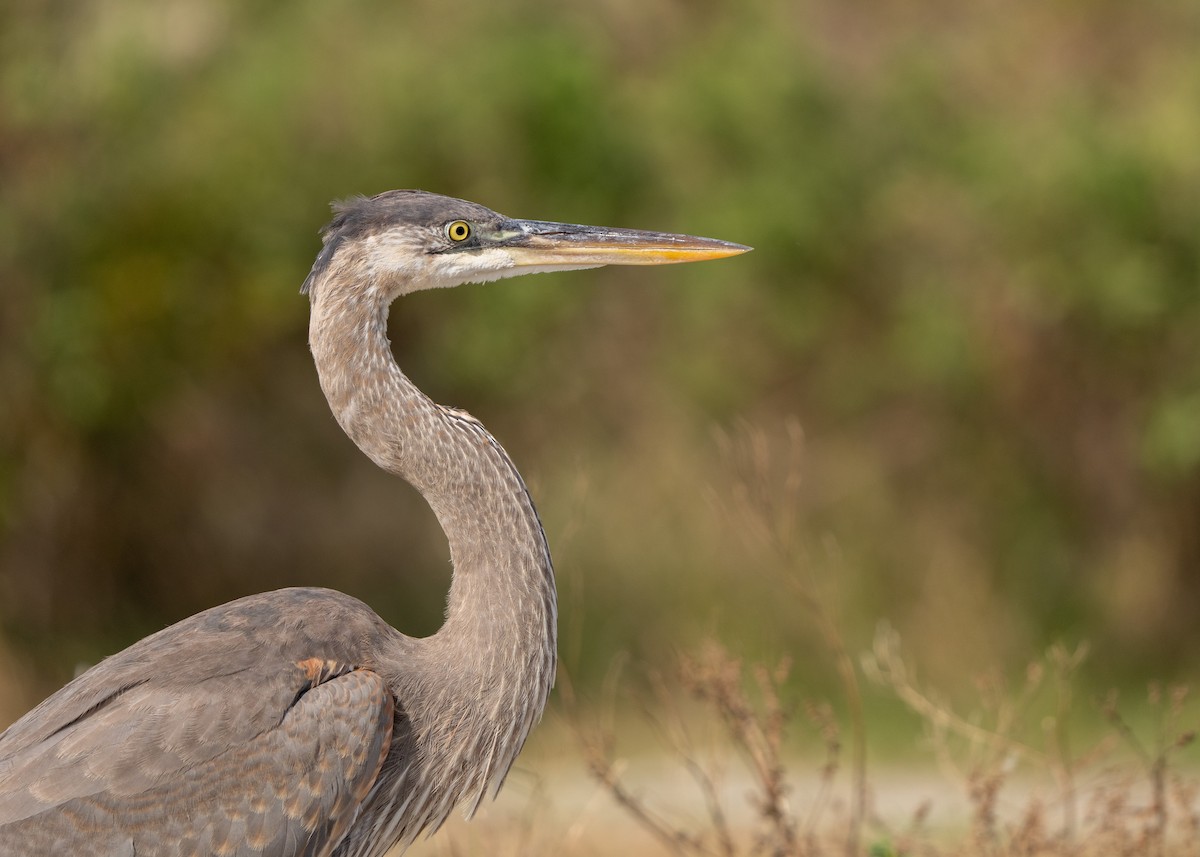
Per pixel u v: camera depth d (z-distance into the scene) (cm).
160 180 1441
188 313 1430
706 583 1362
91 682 597
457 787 632
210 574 1473
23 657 1374
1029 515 1442
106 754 566
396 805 623
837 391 1479
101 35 1451
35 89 1414
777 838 805
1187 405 1402
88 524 1426
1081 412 1452
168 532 1457
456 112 1479
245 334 1438
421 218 668
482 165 1486
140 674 590
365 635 620
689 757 930
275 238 1448
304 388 1482
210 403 1450
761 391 1484
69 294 1407
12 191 1412
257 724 579
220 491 1468
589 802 1007
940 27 1670
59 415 1403
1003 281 1473
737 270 1484
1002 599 1409
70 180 1426
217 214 1440
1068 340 1455
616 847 946
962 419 1462
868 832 940
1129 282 1434
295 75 1479
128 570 1450
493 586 635
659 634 1348
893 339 1484
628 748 1138
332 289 656
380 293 662
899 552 1418
